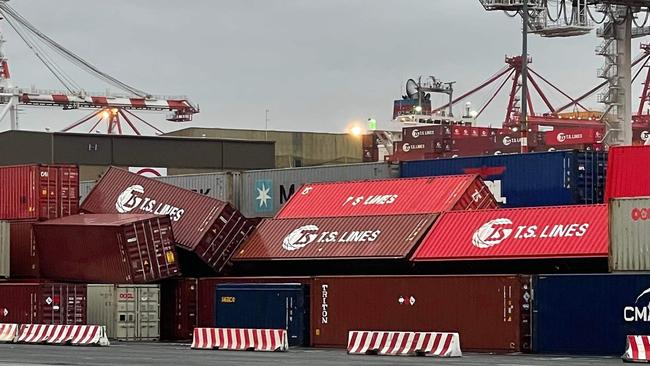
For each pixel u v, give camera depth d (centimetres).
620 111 11494
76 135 9038
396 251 4897
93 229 5544
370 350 4244
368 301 4688
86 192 7412
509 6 10794
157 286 5528
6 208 6112
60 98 19000
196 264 5906
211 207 5731
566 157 5088
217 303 5150
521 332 4262
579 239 4397
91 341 4956
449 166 5603
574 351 4172
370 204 5344
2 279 5900
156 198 5997
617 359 3878
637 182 4794
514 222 4681
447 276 4466
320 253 5175
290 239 5403
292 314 4875
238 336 4591
